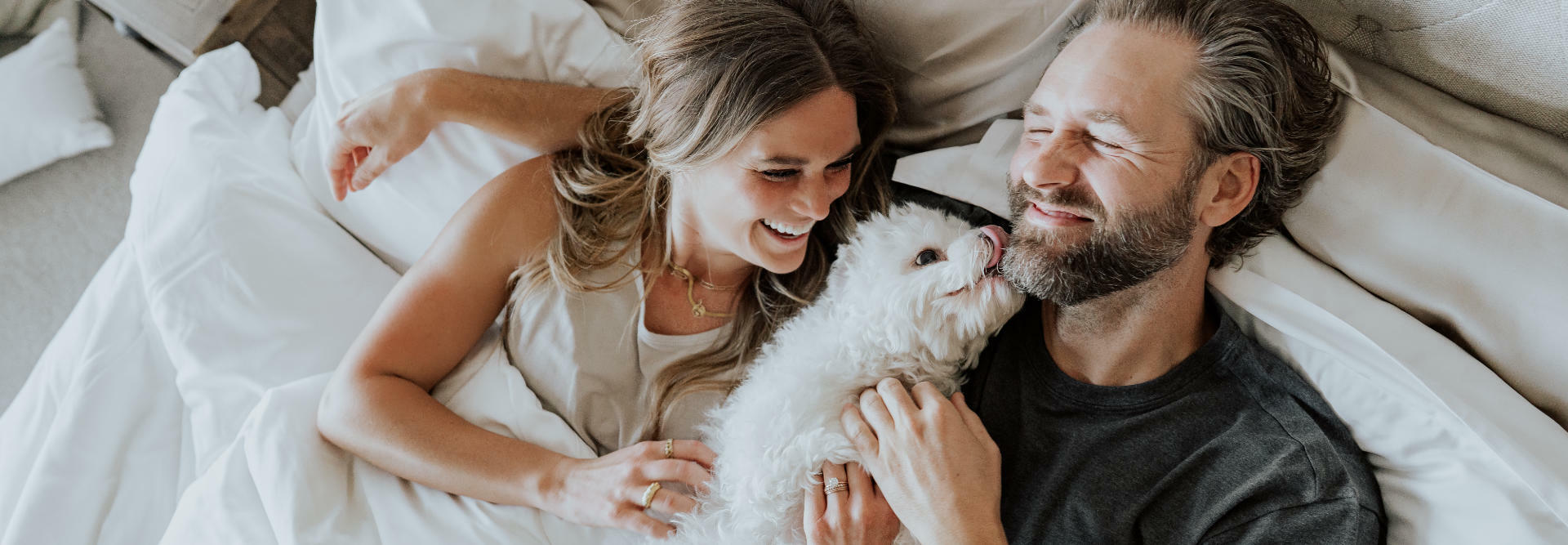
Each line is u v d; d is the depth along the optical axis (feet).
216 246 4.31
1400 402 3.45
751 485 3.24
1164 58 3.19
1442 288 3.42
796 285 4.25
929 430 3.28
